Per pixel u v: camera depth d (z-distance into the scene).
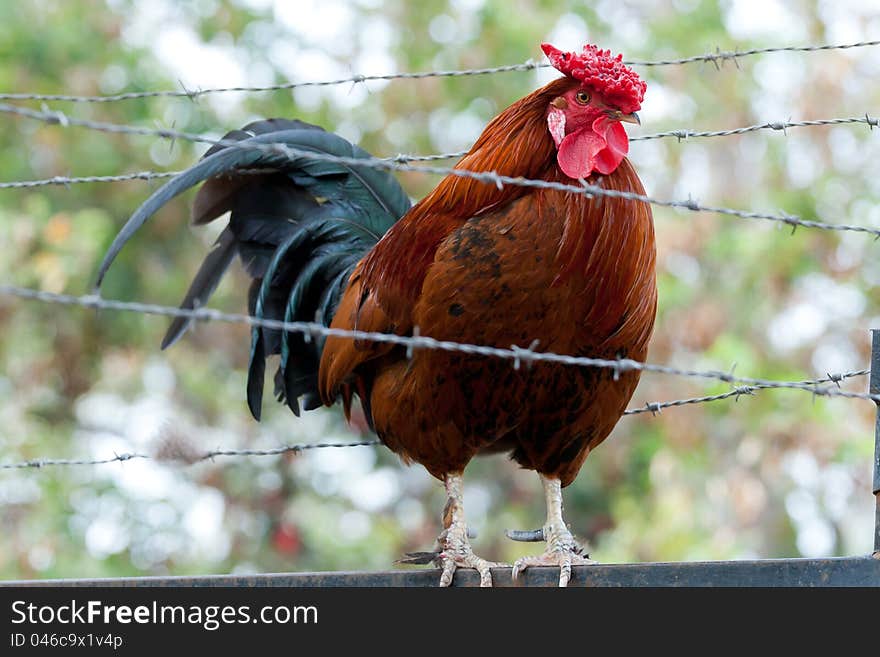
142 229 14.30
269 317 7.27
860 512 15.29
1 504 13.94
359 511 15.64
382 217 7.38
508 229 5.62
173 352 14.76
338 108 15.15
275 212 7.30
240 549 14.84
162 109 14.34
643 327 5.90
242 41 15.02
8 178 13.78
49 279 13.24
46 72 14.07
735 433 14.94
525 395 5.84
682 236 14.35
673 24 15.11
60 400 14.66
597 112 5.77
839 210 14.58
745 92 15.04
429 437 6.10
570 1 15.47
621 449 14.79
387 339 4.38
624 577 5.14
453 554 5.89
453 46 15.06
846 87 15.06
